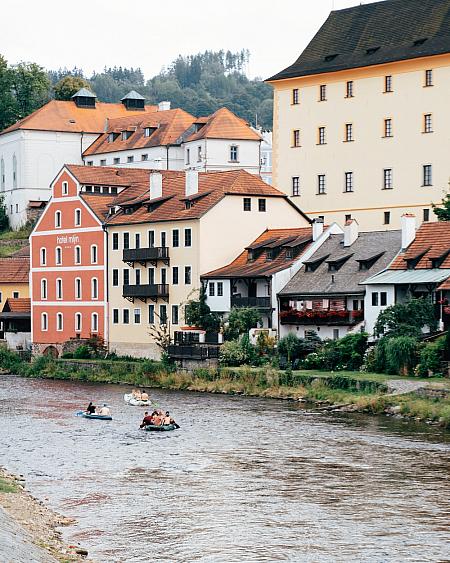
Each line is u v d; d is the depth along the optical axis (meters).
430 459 72.38
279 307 122.25
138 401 102.81
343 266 120.06
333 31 151.75
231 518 58.66
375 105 141.62
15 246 196.25
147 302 137.38
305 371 108.88
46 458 75.62
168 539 55.00
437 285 106.12
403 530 55.94
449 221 116.88
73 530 56.62
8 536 50.19
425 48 137.12
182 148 196.38
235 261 132.38
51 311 152.25
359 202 143.50
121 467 72.19
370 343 107.50
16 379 131.62
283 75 150.50
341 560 51.41
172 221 133.62
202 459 74.31
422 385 94.25
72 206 148.75
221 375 113.88
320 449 76.50
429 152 136.50
